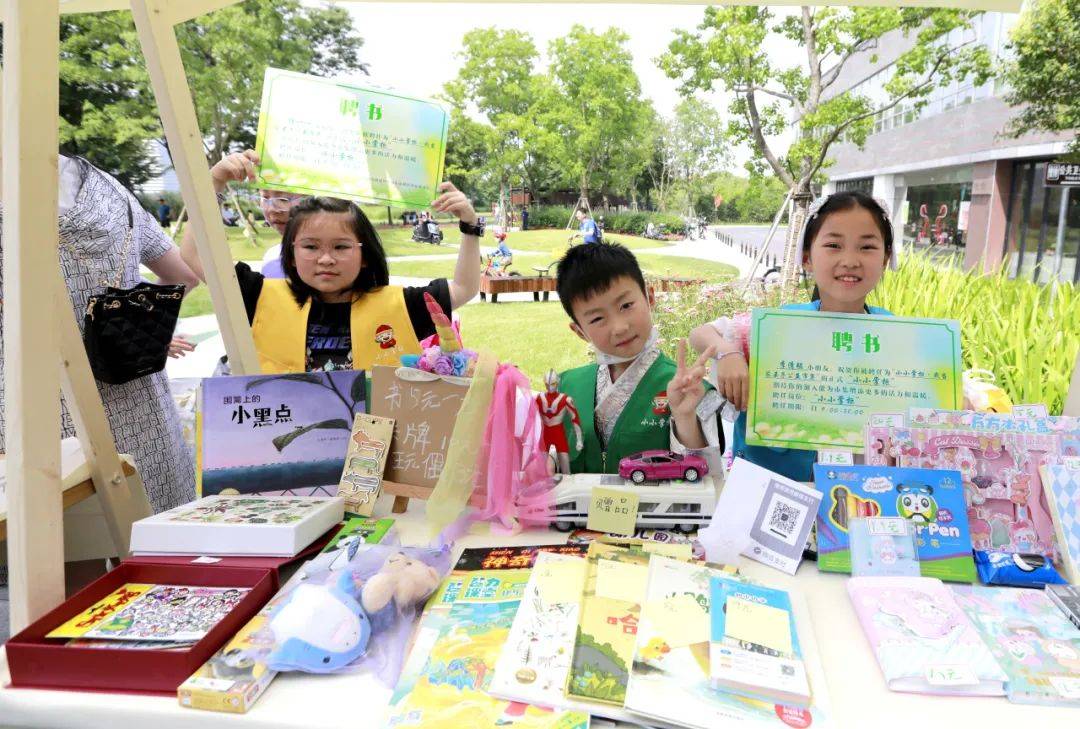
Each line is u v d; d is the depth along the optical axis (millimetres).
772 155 6723
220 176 1812
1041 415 1351
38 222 1112
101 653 973
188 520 1318
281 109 1715
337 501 1464
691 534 1414
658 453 1493
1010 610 1113
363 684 987
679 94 6805
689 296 5828
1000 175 7629
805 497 1310
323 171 1745
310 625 1024
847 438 1450
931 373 1452
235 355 1888
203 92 8789
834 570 1252
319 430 1562
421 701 926
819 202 1644
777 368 1488
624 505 1405
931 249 8641
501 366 1488
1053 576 1188
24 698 963
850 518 1284
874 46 6270
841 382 1469
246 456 1537
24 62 1068
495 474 1443
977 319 4367
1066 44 5125
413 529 1460
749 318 1673
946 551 1236
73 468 1545
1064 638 1032
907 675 953
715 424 1620
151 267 2457
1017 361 3814
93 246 2066
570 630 1056
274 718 915
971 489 1299
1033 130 6434
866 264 1551
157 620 1104
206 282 1839
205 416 1536
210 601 1174
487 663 999
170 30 1638
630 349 1668
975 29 6348
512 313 6988
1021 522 1271
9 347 1122
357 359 2014
